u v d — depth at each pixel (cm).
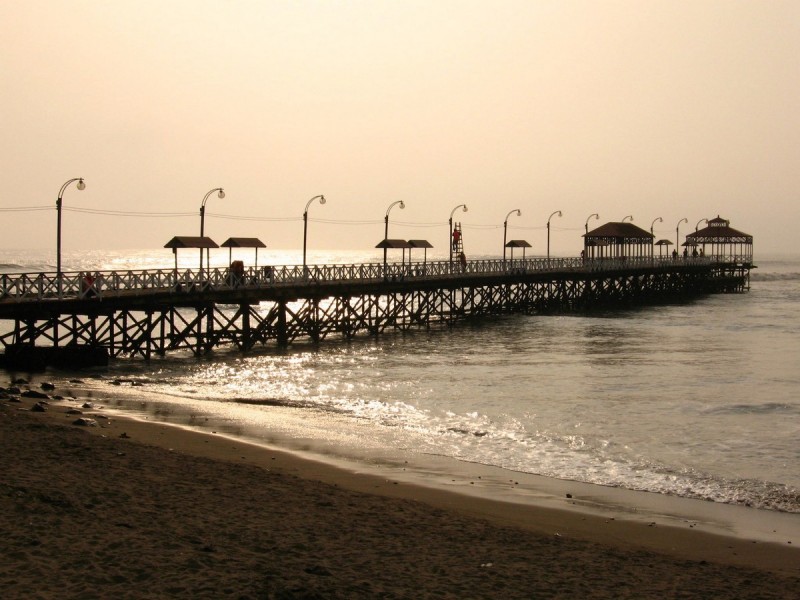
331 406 2447
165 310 3531
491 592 998
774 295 9756
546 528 1323
